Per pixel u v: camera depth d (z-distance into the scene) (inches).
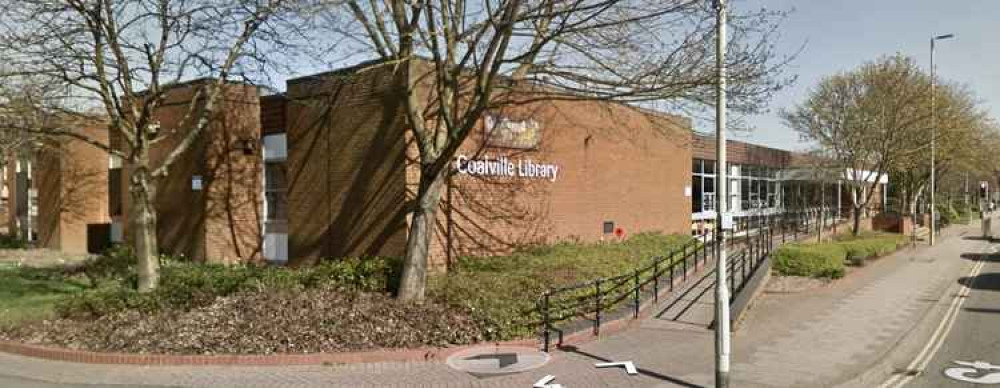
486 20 396.5
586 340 395.5
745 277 553.6
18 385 322.3
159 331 384.8
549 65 425.4
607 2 358.9
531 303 418.0
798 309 510.6
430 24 418.6
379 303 405.7
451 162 479.2
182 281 472.4
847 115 1096.8
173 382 321.7
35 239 1117.7
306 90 635.5
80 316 435.5
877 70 1095.6
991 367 355.6
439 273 510.0
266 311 398.3
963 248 1133.1
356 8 417.7
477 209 598.5
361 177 585.0
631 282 506.0
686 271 633.6
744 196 1307.8
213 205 689.6
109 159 911.0
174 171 725.3
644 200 876.6
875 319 471.5
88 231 946.1
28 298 547.5
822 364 347.6
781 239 1018.7
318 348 357.7
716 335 296.8
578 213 737.0
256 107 710.5
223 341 365.4
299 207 637.9
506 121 627.8
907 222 1378.0
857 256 795.4
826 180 1328.7
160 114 745.0
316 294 424.2
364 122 584.4
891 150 1098.7
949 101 1253.1
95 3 485.7
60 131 533.0
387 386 309.9
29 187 1138.7
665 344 386.0
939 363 364.5
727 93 372.8
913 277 715.4
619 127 812.0
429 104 501.0
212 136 689.6
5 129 573.0
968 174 1913.1
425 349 358.9
